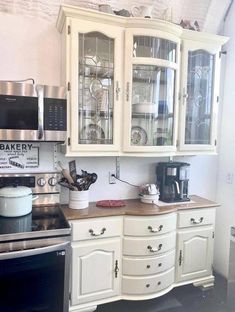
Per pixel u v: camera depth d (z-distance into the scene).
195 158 2.76
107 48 2.05
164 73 2.23
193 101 2.41
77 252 1.90
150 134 2.26
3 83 1.68
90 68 2.04
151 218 2.05
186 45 2.24
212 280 2.43
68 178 2.07
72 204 2.08
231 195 2.66
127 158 2.46
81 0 2.11
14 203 1.78
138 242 2.04
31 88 1.75
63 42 2.00
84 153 1.98
